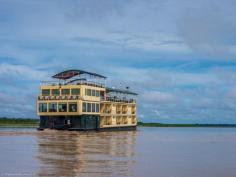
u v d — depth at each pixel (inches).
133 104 5674.2
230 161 1663.4
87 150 1945.1
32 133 3585.1
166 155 1887.3
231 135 5339.6
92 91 4441.4
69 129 4173.2
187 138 4005.9
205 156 1873.8
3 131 3998.5
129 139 3248.0
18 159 1503.4
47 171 1217.4
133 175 1205.1
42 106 4271.7
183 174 1266.0
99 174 1190.3
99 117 4596.5
